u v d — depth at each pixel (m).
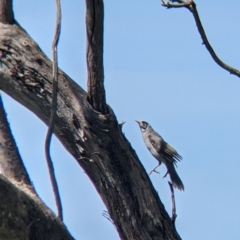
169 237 10.66
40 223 9.10
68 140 10.40
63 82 10.37
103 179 10.44
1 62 10.38
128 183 10.43
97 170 10.42
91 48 9.97
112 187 10.42
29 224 8.92
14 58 10.34
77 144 10.34
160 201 10.78
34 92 10.30
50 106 10.30
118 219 10.59
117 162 10.36
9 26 10.55
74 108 10.28
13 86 10.38
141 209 10.49
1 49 10.38
